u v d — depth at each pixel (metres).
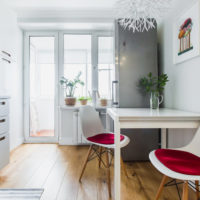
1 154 1.84
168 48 2.19
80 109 1.81
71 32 3.07
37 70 3.12
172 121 1.29
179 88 1.89
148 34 2.28
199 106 1.51
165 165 1.01
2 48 2.33
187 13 1.70
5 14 2.41
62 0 2.45
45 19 2.81
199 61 1.52
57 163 2.14
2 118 1.85
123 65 2.27
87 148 2.78
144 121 1.28
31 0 2.45
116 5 1.42
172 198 1.41
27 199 1.38
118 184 1.21
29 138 3.09
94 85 3.06
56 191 1.50
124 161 2.25
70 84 2.90
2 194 1.44
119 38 2.27
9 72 2.55
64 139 2.98
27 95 3.09
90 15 2.81
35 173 1.85
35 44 3.12
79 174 1.83
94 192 1.49
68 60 3.10
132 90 2.28
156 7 1.28
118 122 1.24
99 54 3.08
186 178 0.89
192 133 1.60
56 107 3.09
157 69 2.29
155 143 2.27
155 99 2.00
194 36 1.57
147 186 1.60
